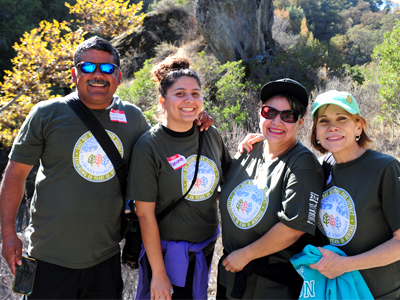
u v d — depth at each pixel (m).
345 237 1.67
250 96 8.22
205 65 9.20
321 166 1.84
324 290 1.66
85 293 2.01
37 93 7.93
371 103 7.05
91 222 1.91
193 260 2.07
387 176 1.57
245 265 1.88
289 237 1.73
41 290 1.91
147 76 8.82
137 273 2.77
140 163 1.91
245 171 2.04
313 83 9.20
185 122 1.93
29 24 18.94
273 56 10.54
